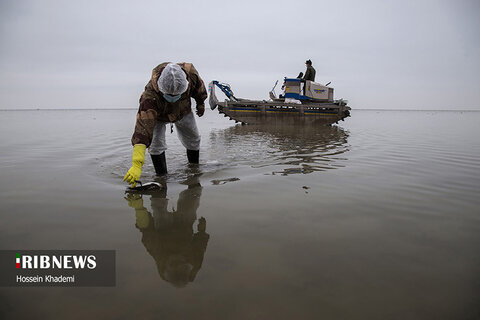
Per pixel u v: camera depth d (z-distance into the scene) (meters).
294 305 1.64
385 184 4.11
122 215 2.96
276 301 1.67
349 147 7.74
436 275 1.95
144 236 2.50
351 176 4.56
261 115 16.67
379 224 2.77
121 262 2.09
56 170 4.90
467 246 2.36
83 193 3.66
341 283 1.85
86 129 13.62
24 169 4.96
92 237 2.48
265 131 12.74
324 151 7.03
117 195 3.60
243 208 3.15
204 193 3.67
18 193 3.64
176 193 3.68
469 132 13.14
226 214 2.98
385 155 6.48
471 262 2.12
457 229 2.68
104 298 1.71
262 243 2.37
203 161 5.80
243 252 2.22
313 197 3.52
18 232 2.58
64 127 15.02
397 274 1.96
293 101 16.92
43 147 7.48
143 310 1.61
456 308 1.64
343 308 1.62
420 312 1.60
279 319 1.54
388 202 3.37
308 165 5.39
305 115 16.86
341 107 17.11
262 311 1.59
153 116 4.04
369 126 17.44
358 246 2.33
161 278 1.90
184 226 2.69
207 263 2.07
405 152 6.93
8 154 6.41
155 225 2.72
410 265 2.07
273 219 2.85
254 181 4.25
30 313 1.60
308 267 2.02
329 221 2.82
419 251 2.27
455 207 3.24
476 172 4.87
